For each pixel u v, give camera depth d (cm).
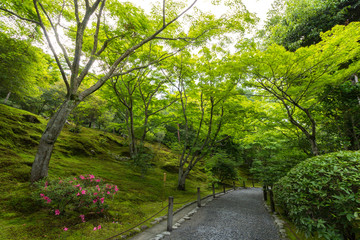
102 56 789
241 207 687
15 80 902
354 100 575
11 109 1160
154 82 1200
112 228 373
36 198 370
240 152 1470
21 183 493
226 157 1175
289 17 944
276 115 898
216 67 855
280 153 839
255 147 1778
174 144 1345
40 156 506
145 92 1191
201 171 1755
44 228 329
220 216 550
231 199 874
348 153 268
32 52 887
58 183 393
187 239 362
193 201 752
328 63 576
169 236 375
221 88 913
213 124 1038
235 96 895
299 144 743
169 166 1469
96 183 464
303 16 870
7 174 525
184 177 1005
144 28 747
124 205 542
